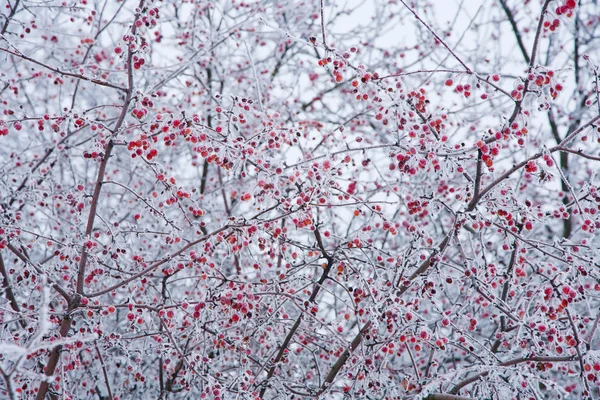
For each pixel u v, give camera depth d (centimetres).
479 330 600
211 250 412
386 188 509
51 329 400
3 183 507
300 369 514
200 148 390
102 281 529
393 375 511
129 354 466
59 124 411
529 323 404
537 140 678
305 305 421
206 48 579
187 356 433
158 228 570
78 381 519
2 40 511
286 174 414
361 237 434
